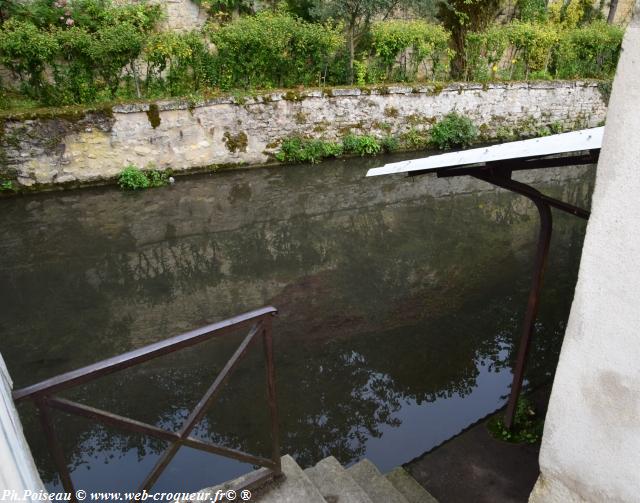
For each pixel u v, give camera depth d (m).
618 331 1.33
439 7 12.62
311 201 9.40
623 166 1.22
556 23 15.33
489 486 3.71
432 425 4.55
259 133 10.38
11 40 8.47
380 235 8.27
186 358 5.29
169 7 10.79
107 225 8.18
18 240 7.65
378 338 5.70
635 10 1.13
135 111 9.10
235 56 10.14
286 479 2.46
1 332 5.70
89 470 4.03
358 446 4.30
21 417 4.57
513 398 4.11
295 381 4.98
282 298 6.46
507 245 8.06
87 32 9.43
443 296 6.59
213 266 7.24
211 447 2.15
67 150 8.85
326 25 10.87
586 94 13.73
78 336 5.68
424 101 11.75
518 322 6.10
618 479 1.43
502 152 2.60
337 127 11.10
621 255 1.27
